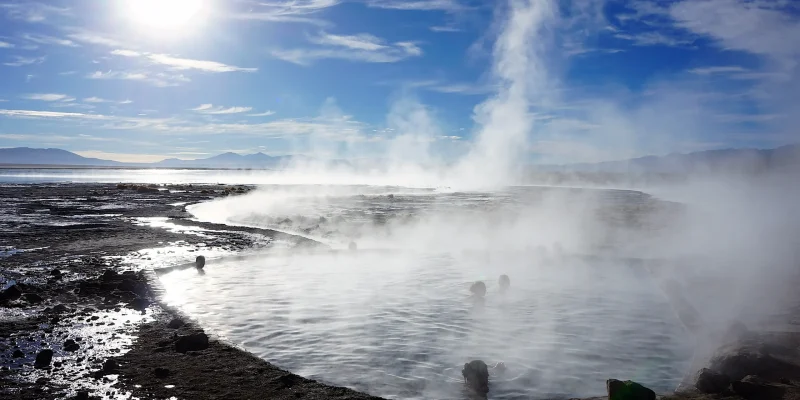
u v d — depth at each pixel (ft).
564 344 26.14
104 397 19.11
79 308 31.37
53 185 202.49
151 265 45.27
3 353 23.53
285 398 19.29
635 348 25.58
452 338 26.96
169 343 25.23
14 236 60.75
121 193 153.79
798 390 19.26
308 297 35.42
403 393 20.24
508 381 21.50
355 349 25.13
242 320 29.84
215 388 20.08
